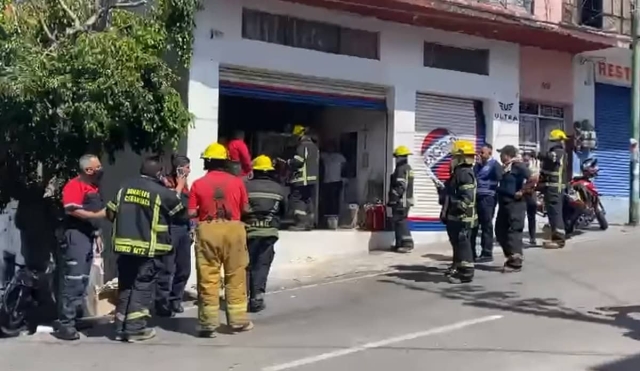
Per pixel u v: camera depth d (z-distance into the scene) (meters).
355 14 13.74
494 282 10.92
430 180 14.94
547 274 11.41
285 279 11.55
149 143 9.98
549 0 17.17
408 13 13.66
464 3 14.34
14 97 8.65
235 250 8.41
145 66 9.54
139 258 8.13
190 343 8.04
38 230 9.73
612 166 18.42
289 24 13.22
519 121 16.73
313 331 8.41
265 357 7.38
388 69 14.29
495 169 12.34
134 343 8.09
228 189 8.48
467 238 10.96
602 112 18.23
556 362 6.96
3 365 7.26
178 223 9.38
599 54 17.66
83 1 9.92
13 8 9.53
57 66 8.99
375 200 14.55
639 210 17.23
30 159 9.82
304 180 13.38
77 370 7.07
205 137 12.02
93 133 9.12
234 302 8.44
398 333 8.22
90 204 8.34
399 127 14.43
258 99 13.59
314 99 13.57
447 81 15.10
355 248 13.68
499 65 15.96
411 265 12.55
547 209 13.80
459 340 7.86
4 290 8.81
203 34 12.00
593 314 8.95
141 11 11.10
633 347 7.48
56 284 9.36
